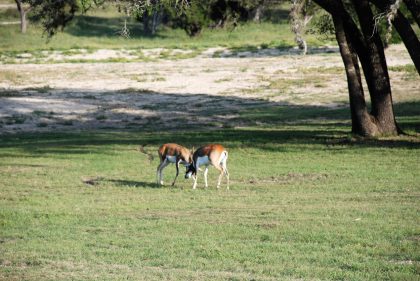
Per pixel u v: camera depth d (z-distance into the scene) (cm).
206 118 6988
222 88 8650
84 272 2028
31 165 4309
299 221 2634
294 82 8769
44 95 8275
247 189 3416
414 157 4128
